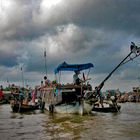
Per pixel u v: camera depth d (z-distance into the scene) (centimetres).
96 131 2088
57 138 1833
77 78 3534
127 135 1892
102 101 3966
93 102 3391
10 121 2877
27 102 4625
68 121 2756
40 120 2925
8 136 1941
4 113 3938
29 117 3291
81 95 3256
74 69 3566
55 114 3559
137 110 4441
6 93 7844
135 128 2219
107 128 2234
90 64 3503
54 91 3759
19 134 2020
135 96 9025
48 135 1956
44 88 4550
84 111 3206
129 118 3012
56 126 2414
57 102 3600
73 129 2209
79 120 2825
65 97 3500
